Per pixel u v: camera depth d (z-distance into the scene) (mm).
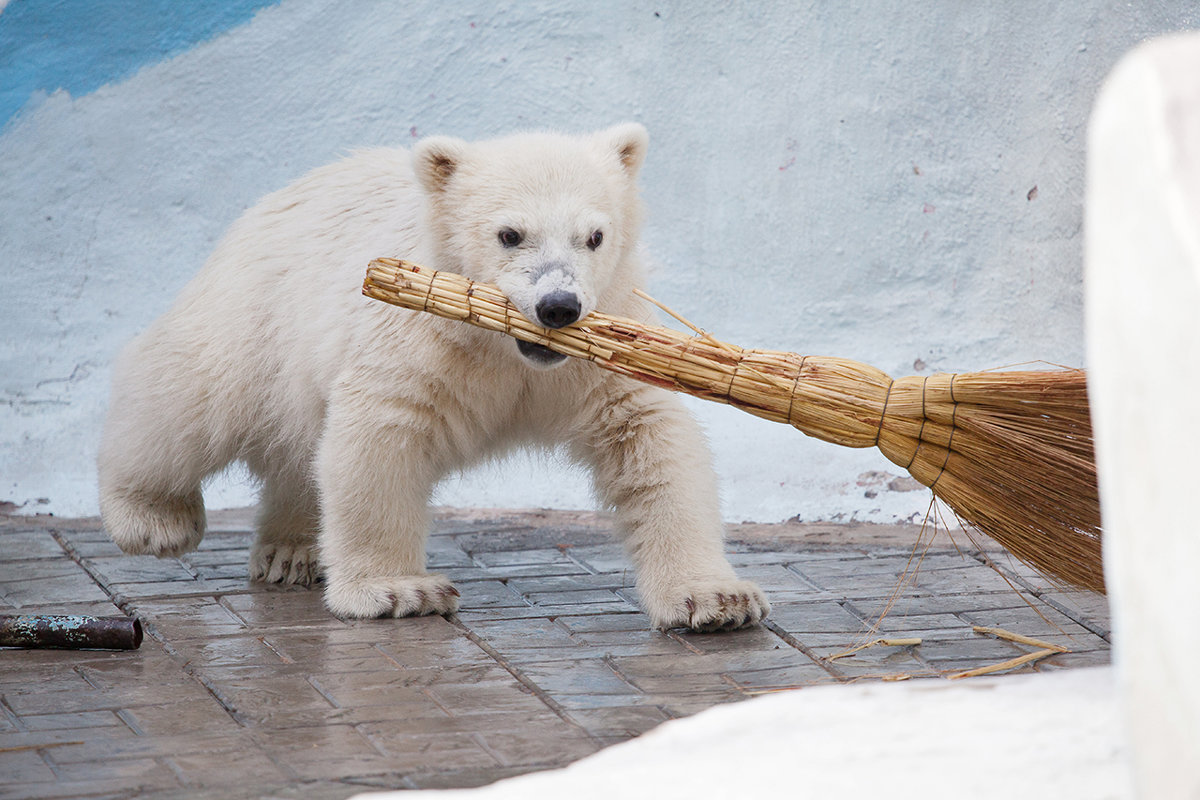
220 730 6164
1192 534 3289
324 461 8164
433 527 10781
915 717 4879
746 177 12750
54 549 10047
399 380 7941
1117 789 4375
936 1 12406
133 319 12773
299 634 7754
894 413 6562
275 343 9016
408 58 12750
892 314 12688
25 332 12555
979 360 12523
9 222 12625
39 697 6641
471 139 12797
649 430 8094
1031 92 12414
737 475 11719
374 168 9227
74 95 12648
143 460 9211
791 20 12547
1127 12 12203
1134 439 3541
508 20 12695
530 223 7477
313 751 5879
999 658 7180
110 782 5516
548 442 8734
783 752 4699
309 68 12773
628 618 8141
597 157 8102
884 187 12633
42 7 12469
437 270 8047
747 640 7609
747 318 12828
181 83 12750
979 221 12570
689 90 12711
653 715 6328
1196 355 3236
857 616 8055
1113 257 3623
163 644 7562
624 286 8258
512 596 8719
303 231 9133
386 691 6711
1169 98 3459
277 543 9336
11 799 5320
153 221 12836
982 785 4426
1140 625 3564
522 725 6215
